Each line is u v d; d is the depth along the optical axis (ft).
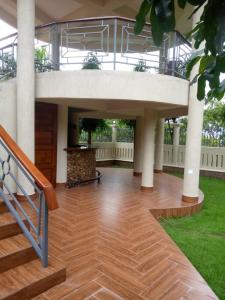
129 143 41.86
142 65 17.31
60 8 25.00
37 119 20.01
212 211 18.76
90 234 12.28
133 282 8.58
